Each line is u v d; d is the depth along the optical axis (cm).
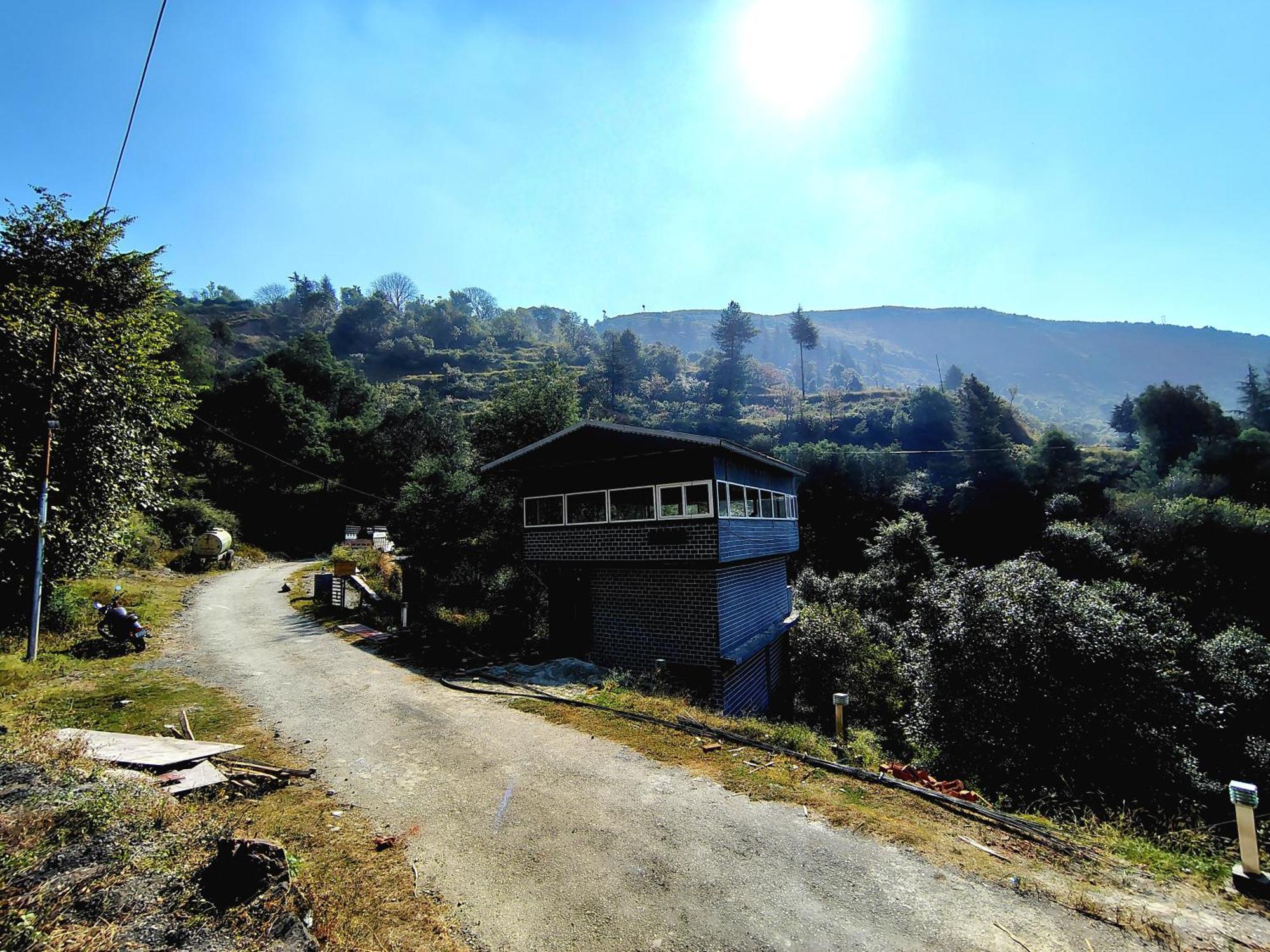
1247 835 449
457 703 970
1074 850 504
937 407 6019
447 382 9425
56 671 1076
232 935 308
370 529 3728
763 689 1627
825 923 408
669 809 589
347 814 579
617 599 1440
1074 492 4200
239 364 7756
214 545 2986
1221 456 4031
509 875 471
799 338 9756
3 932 281
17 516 1115
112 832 396
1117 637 1100
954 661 1205
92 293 1559
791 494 2048
